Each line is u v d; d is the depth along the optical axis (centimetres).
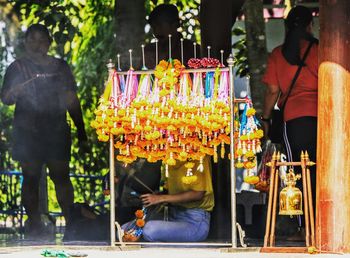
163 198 2047
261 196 2433
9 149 3544
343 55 1853
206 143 1917
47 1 3319
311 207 1900
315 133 2109
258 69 2962
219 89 1891
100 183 3622
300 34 2128
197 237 2072
